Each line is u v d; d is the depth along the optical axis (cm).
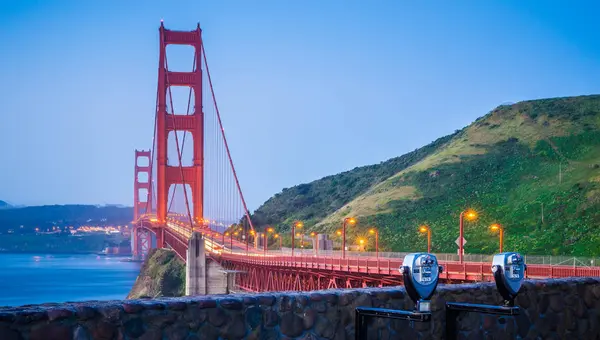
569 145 15688
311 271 6812
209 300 729
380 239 12794
